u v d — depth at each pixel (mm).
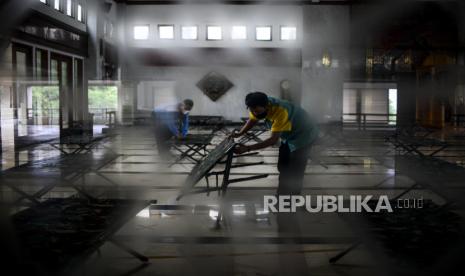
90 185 7332
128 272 3719
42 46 15969
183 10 26656
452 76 23938
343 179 8086
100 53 21547
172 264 3914
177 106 10320
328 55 26125
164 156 10344
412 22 24969
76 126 18875
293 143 5141
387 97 26000
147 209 5398
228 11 26656
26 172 6906
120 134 18359
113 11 24688
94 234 3506
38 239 3400
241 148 4867
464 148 13164
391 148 13102
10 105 15086
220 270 3785
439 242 3443
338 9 26031
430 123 24094
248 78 27047
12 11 13727
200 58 26891
